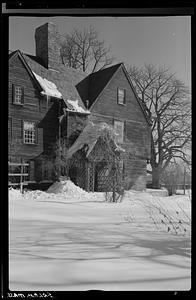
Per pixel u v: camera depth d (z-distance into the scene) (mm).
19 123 14766
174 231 4371
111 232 4246
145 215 6273
